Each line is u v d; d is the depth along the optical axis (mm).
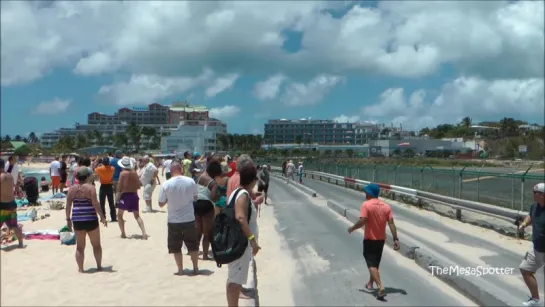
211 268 9789
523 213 14109
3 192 10977
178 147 116750
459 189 19422
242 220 6074
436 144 132250
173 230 9250
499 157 95500
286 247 13031
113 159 17078
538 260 7508
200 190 10484
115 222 15555
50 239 12367
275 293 8672
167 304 7363
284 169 49188
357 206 23078
